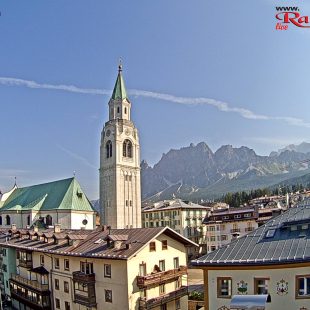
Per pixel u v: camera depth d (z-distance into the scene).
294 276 27.39
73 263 51.75
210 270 30.16
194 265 30.41
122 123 138.75
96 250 48.34
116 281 44.62
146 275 44.84
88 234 57.16
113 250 46.25
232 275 29.33
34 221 112.25
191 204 160.62
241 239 32.09
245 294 28.59
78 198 113.56
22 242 69.44
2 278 76.25
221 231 115.81
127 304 43.03
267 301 27.89
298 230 30.02
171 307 48.34
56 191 116.38
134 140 140.62
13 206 118.44
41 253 60.06
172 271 48.41
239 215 113.06
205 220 121.44
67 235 56.31
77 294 49.50
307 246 27.28
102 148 140.38
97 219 136.62
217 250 31.39
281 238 29.78
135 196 137.88
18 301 67.38
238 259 28.80
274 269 28.03
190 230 151.12
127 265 43.34
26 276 65.94
